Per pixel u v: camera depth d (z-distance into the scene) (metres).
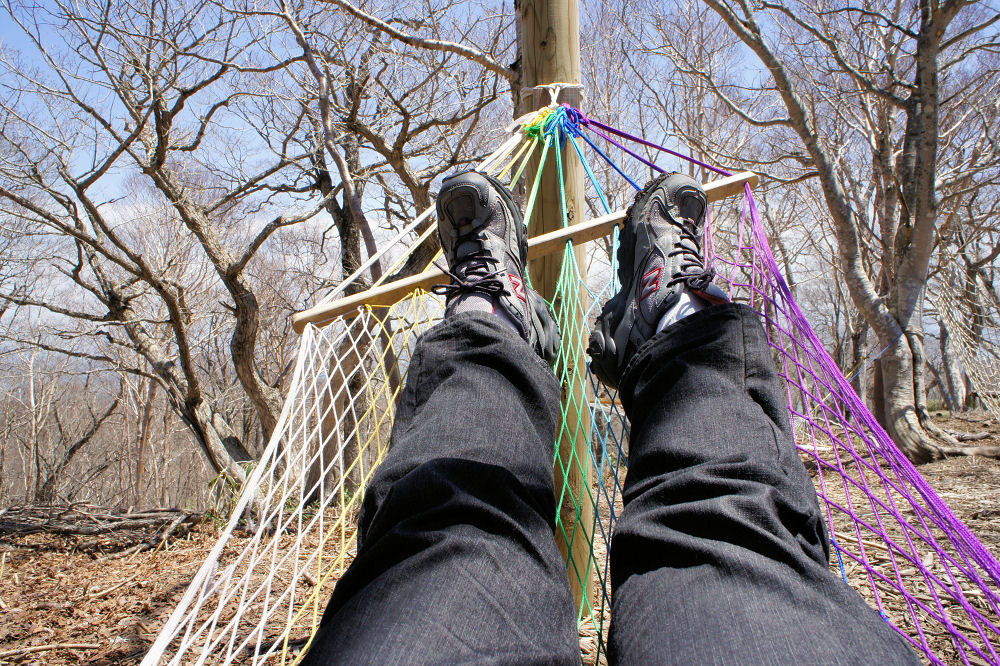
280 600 0.92
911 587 2.50
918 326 8.03
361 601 0.77
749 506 0.81
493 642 0.73
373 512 0.92
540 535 0.89
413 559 0.80
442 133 9.46
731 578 0.74
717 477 0.87
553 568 0.87
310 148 10.04
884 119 10.22
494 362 1.11
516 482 0.92
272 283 15.81
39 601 3.68
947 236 10.73
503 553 0.82
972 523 3.75
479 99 9.04
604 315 1.44
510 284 1.35
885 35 9.80
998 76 10.95
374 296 1.52
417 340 1.18
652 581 0.79
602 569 2.52
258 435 20.19
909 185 8.33
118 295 9.68
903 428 7.54
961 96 11.58
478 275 1.34
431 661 0.69
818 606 0.71
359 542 0.93
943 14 7.35
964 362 7.42
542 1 2.21
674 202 1.43
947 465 6.64
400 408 1.13
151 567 4.23
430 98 8.92
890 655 0.66
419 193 9.63
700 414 0.99
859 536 1.18
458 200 1.46
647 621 0.74
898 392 7.78
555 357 1.51
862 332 15.67
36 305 9.30
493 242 1.42
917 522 3.50
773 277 1.50
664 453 0.95
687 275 1.27
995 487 5.07
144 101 7.66
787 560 0.76
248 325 9.58
